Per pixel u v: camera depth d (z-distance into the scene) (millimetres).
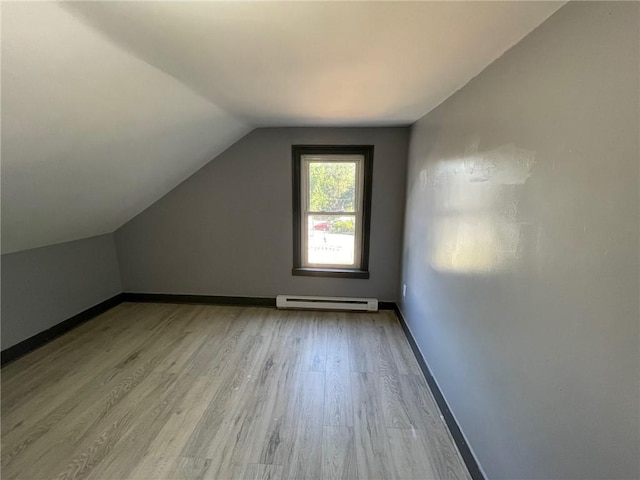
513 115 1159
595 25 780
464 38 1090
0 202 1723
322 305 3365
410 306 2764
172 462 1575
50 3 847
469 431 1541
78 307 3031
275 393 2082
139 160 2221
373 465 1572
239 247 3391
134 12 908
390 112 2322
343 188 3252
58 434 1732
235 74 1473
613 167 736
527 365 1087
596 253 790
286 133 3109
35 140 1401
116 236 3445
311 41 1112
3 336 2385
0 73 1007
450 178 1820
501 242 1248
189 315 3260
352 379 2238
